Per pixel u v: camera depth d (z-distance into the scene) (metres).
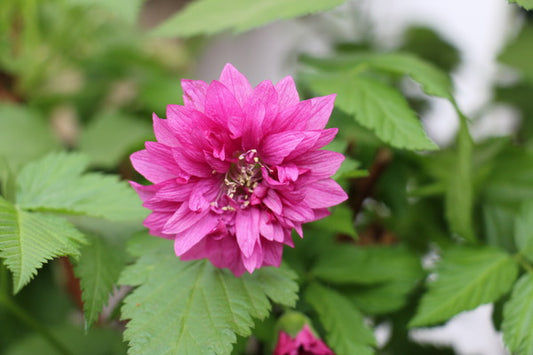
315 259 0.32
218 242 0.28
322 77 0.33
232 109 0.28
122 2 0.34
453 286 0.31
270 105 0.28
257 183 0.28
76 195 0.31
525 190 0.34
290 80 0.28
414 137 0.31
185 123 0.28
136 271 0.29
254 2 0.33
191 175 0.28
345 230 0.31
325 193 0.28
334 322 0.31
